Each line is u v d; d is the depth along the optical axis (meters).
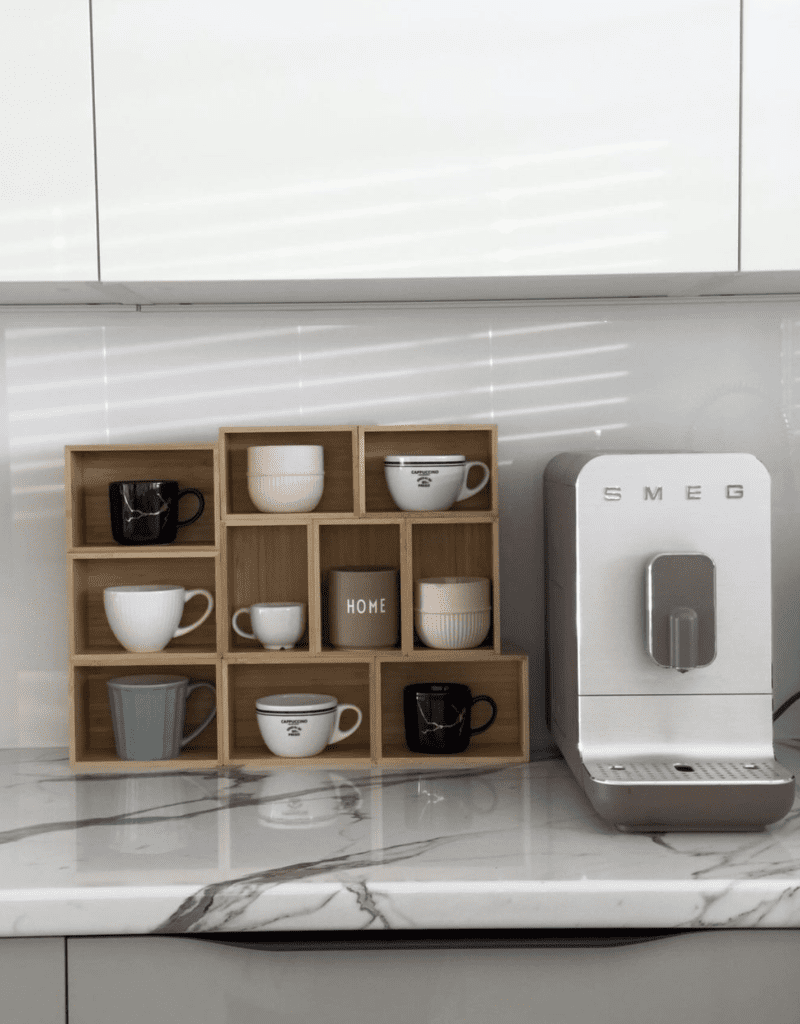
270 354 1.43
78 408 1.43
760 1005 0.92
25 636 1.43
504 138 1.15
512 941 0.92
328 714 1.31
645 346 1.43
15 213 1.15
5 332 1.42
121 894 0.89
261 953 0.92
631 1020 0.93
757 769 1.05
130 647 1.33
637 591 1.10
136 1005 0.92
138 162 1.15
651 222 1.16
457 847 0.99
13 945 0.91
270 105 1.15
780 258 1.16
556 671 1.30
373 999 0.93
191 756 1.34
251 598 1.42
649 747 1.10
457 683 1.37
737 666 1.10
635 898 0.89
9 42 1.14
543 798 1.16
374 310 1.43
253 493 1.34
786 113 1.15
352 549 1.43
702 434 1.44
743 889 0.89
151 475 1.41
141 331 1.43
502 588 1.44
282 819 1.09
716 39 1.15
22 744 1.43
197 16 1.14
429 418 1.43
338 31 1.15
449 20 1.15
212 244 1.16
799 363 1.43
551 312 1.43
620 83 1.15
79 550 1.31
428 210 1.16
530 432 1.44
